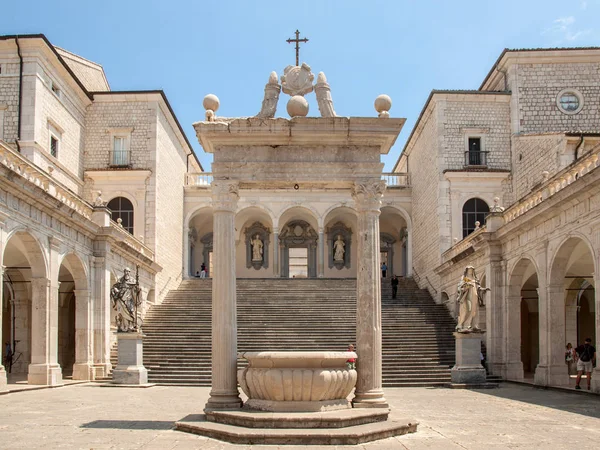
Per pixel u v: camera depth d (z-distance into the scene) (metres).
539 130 42.88
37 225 26.00
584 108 42.66
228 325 15.46
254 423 13.32
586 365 23.75
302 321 38.06
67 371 38.38
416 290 47.28
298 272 56.62
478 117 44.12
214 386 15.26
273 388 14.09
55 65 38.78
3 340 37.56
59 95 39.94
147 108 44.78
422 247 48.53
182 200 51.94
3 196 23.02
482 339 34.62
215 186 15.92
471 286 28.75
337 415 13.58
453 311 39.72
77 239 30.69
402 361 32.22
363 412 14.10
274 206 51.94
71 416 16.70
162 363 31.92
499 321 31.84
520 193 41.94
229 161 16.00
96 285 32.81
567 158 35.81
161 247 45.16
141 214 43.75
